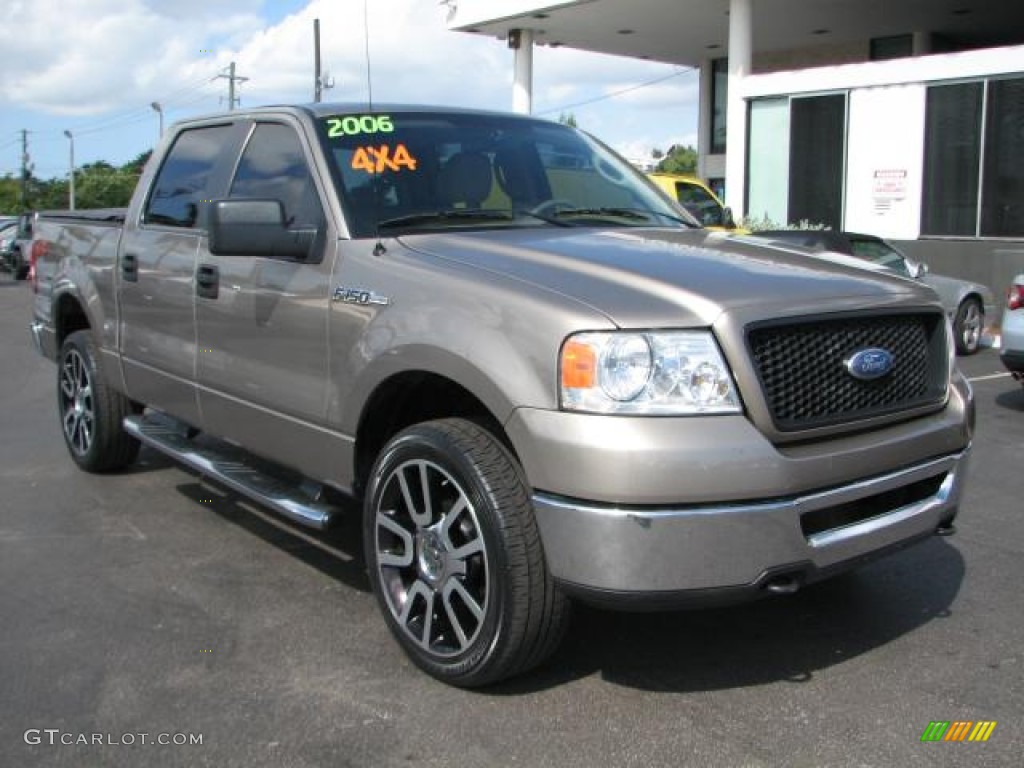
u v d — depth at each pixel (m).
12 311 18.52
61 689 3.48
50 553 4.87
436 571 3.46
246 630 3.97
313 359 3.97
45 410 8.60
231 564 4.72
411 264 3.65
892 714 3.31
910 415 3.45
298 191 4.29
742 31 18.09
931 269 15.75
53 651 3.78
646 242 3.90
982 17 21.20
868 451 3.21
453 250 3.71
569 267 3.40
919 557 4.79
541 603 3.18
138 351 5.43
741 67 18.14
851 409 3.27
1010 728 3.22
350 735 3.18
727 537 2.94
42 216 7.01
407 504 3.55
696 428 2.94
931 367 3.64
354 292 3.76
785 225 16.80
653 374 2.95
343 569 4.65
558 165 4.77
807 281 3.37
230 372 4.53
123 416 6.01
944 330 3.70
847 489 3.16
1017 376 8.47
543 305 3.13
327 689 3.48
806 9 20.19
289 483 4.62
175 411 5.15
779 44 24.12
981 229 15.36
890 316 3.44
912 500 3.49
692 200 13.77
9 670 3.62
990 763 3.02
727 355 3.01
